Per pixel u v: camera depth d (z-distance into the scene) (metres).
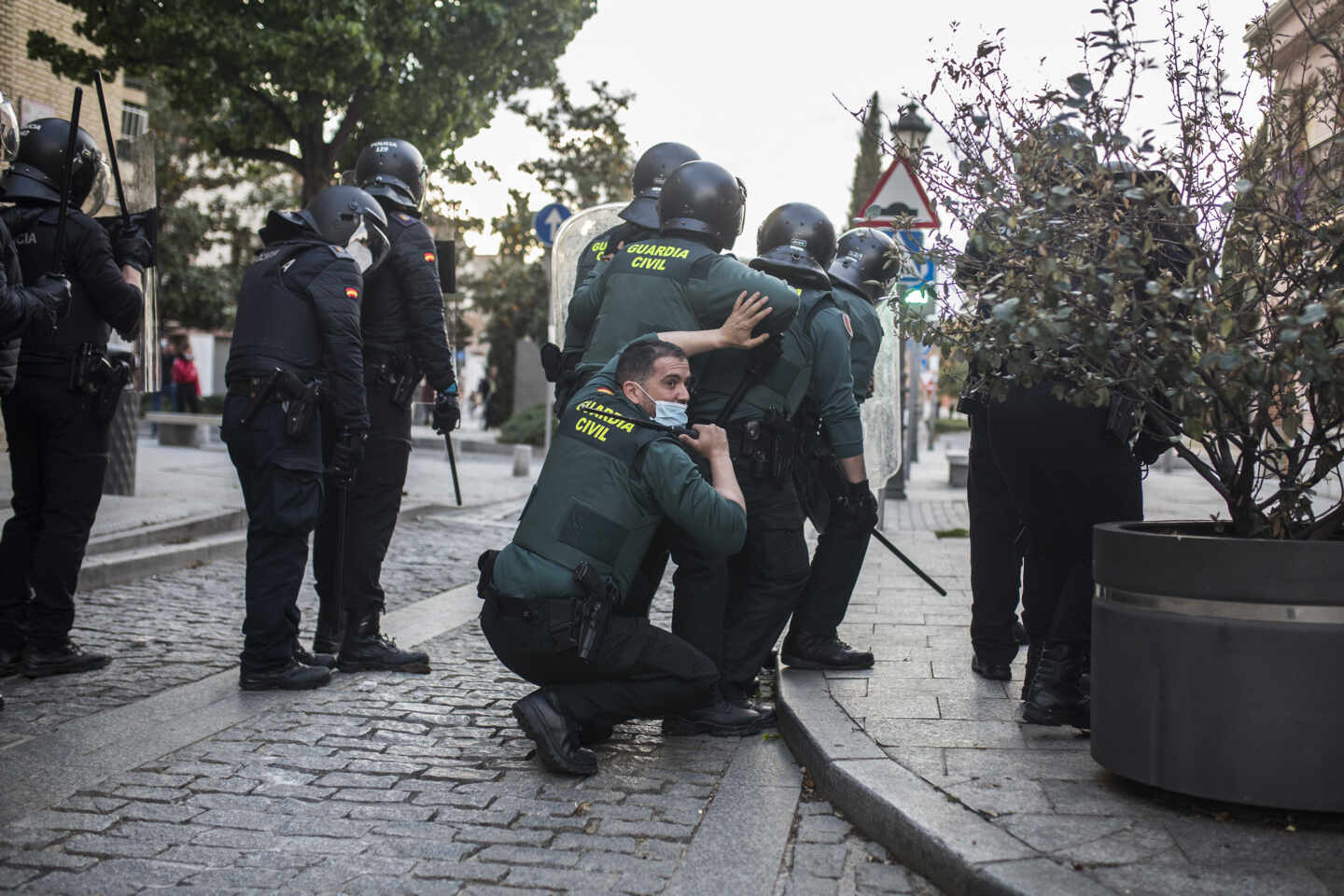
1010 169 3.41
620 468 3.69
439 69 12.99
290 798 3.54
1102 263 3.12
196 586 7.17
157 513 8.57
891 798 3.20
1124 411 3.77
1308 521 3.38
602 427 3.75
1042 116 3.39
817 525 4.73
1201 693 3.07
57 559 4.93
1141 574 3.19
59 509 4.92
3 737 4.07
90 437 4.92
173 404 26.97
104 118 5.12
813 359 4.48
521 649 3.71
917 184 3.59
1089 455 3.88
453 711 4.53
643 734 4.27
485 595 3.76
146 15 11.80
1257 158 3.22
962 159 3.47
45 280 4.39
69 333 4.80
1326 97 3.20
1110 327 3.04
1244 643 3.02
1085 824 3.03
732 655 4.38
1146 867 2.77
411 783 3.69
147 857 3.08
